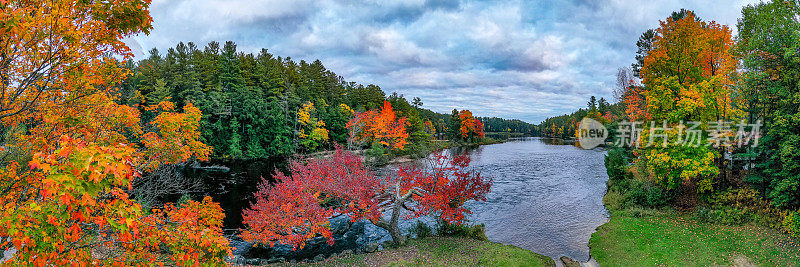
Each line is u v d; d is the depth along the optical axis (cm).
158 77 5075
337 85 9000
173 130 962
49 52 439
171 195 2498
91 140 601
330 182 1672
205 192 2808
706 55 2275
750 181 2055
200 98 4906
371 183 1719
